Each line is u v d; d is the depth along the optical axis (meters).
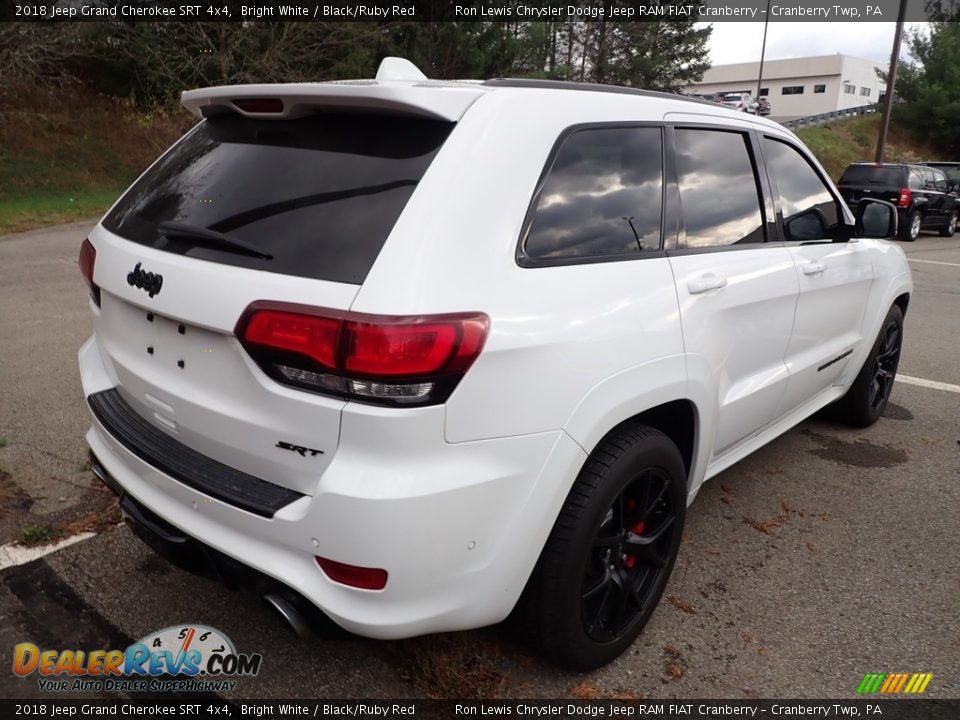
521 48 24.55
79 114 20.88
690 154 2.80
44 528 3.07
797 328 3.37
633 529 2.49
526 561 2.08
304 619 1.96
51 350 5.41
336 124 2.16
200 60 19.56
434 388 1.80
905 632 2.72
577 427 2.09
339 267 1.84
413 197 1.90
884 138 21.77
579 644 2.33
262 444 1.96
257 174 2.18
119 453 2.38
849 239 3.83
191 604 2.69
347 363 1.75
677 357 2.45
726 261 2.81
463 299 1.85
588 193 2.31
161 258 2.13
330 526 1.82
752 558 3.18
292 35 19.72
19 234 11.91
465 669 2.43
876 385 4.64
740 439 3.25
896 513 3.61
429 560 1.88
